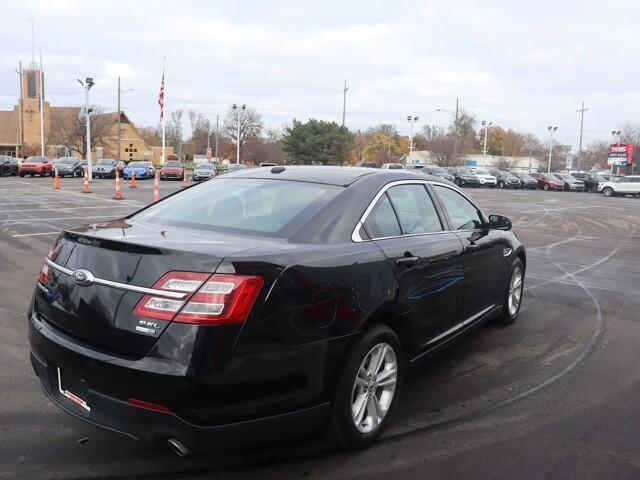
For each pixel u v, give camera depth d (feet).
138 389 8.70
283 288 9.37
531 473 10.48
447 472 10.44
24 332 17.62
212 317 8.64
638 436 11.99
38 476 9.89
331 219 11.36
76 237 10.22
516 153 398.83
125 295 9.08
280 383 9.35
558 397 13.88
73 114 266.16
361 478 10.14
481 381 14.78
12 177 133.90
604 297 24.75
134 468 10.21
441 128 341.00
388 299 11.34
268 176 13.65
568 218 68.13
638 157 257.75
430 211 14.60
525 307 22.65
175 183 124.06
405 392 13.96
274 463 10.52
